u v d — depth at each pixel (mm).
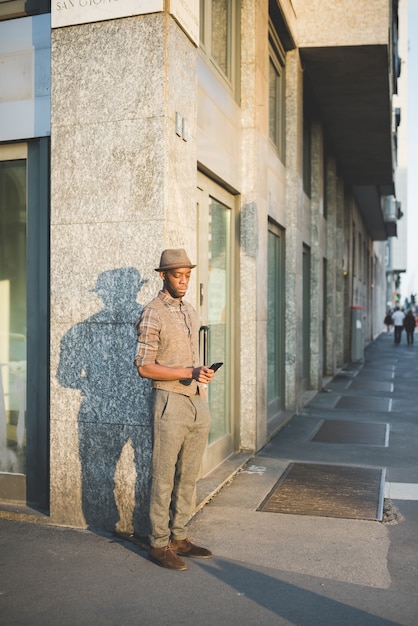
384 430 9453
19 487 5656
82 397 5141
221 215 7457
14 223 5738
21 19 5547
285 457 7730
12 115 5559
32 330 5594
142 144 4973
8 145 5637
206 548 4770
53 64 5199
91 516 5152
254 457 7711
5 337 5781
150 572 4305
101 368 5090
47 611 3740
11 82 5570
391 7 12234
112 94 5047
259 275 8086
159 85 4930
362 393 13703
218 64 7156
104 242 5074
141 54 4969
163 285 4844
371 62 10844
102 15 5043
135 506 5012
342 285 19594
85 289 5129
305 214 12570
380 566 4445
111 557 4562
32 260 5586
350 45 10203
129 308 5008
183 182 5266
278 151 10344
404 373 18031
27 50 5523
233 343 7766
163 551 4414
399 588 4086
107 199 5066
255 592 4008
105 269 5074
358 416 10727
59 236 5195
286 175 10797
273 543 4875
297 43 10344
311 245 13680
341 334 19594
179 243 5195
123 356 5027
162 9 4895
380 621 3637
